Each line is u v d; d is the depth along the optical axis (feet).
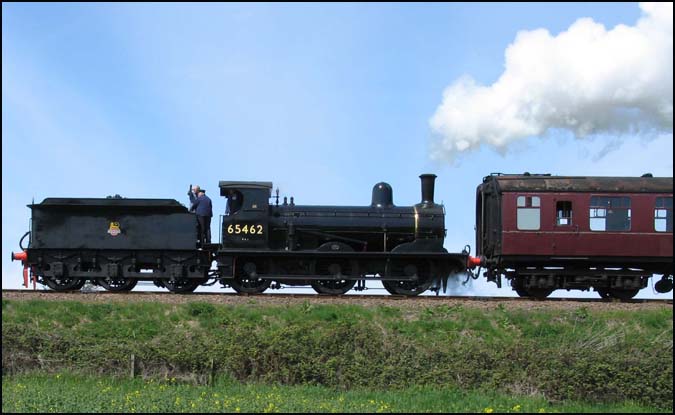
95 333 56.65
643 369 49.80
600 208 71.61
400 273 72.18
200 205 73.20
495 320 58.70
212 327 57.47
